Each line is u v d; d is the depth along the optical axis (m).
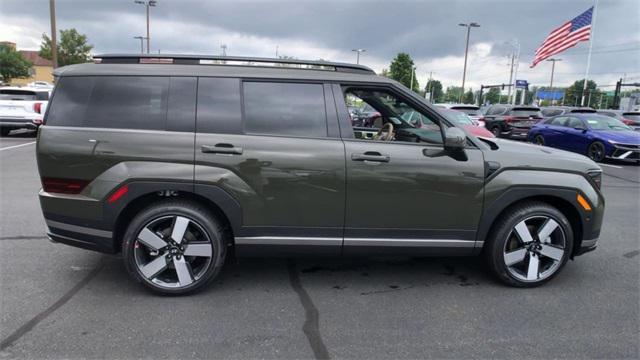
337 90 3.82
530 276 4.05
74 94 3.64
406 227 3.84
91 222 3.61
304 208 3.72
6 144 13.89
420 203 3.80
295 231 3.75
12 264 4.40
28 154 11.87
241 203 3.65
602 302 3.82
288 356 2.95
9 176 8.87
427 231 3.87
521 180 3.88
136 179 3.55
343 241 3.81
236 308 3.60
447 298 3.86
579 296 3.93
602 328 3.38
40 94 16.05
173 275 3.84
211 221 3.71
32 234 5.30
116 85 3.64
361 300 3.79
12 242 5.03
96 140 3.56
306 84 3.79
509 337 3.24
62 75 3.66
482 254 4.25
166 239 3.70
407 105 3.91
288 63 3.86
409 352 3.02
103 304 3.61
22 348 2.97
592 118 14.52
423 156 3.78
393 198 3.77
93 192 3.57
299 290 3.97
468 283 4.18
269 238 3.74
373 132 4.52
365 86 3.86
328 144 3.71
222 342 3.10
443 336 3.23
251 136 3.65
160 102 3.64
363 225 3.80
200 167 3.59
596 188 4.09
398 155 3.75
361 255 3.90
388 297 3.86
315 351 3.02
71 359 2.87
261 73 3.76
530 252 4.05
